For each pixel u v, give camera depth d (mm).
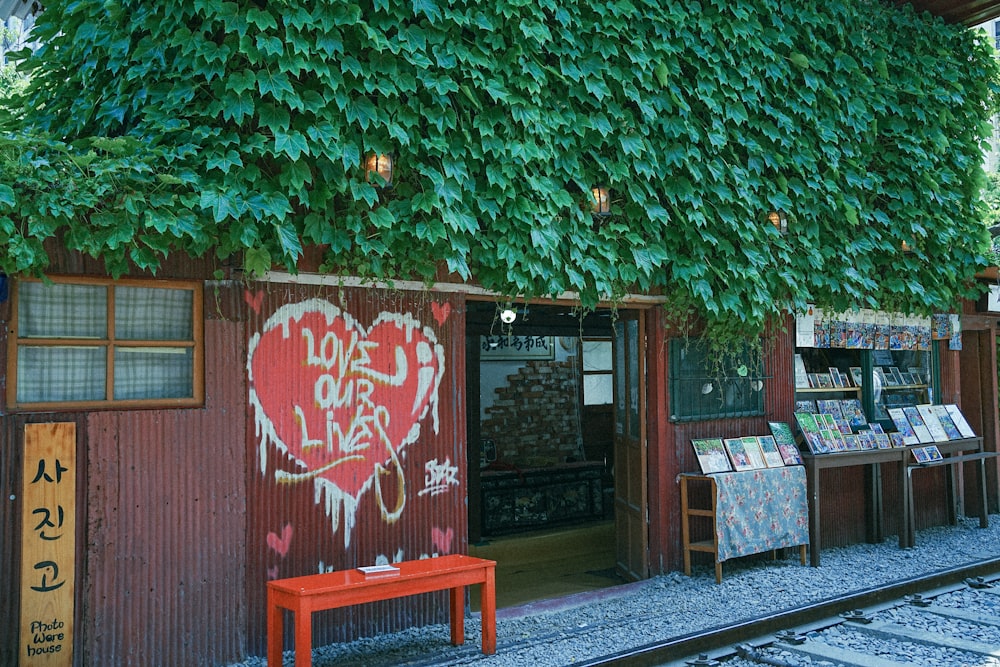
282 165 5387
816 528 8172
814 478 8227
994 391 11695
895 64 9414
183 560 5336
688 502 8008
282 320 5816
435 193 5918
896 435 9375
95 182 4770
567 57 6809
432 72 6059
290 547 5762
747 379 8578
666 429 7934
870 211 9039
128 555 5133
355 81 5660
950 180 9781
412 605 6320
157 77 5301
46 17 6184
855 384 9781
